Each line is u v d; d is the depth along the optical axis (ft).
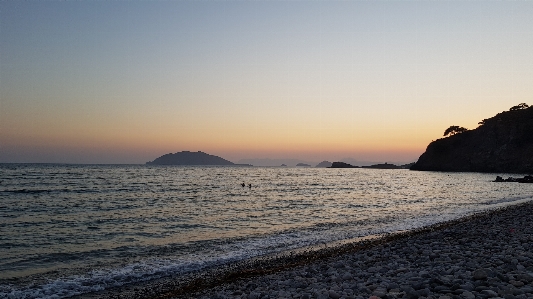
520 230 50.47
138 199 126.52
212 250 53.16
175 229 70.54
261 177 341.62
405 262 34.19
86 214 89.25
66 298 33.35
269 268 42.37
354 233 67.10
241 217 86.84
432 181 282.56
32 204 108.37
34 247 54.60
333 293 22.74
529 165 376.07
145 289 35.63
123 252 51.75
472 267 27.66
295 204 117.08
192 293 32.35
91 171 393.50
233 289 31.71
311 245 56.75
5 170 385.91
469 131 489.26
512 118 429.38
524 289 20.21
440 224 75.97
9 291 35.04
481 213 91.91
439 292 21.33
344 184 240.12
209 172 465.88
